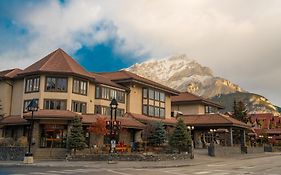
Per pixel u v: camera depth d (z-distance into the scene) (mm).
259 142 78000
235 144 59688
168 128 55469
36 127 39562
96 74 54250
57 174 20688
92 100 46938
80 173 21656
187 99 70500
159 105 59156
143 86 56219
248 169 27406
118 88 51250
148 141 45562
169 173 22859
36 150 36062
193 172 23984
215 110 77312
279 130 97062
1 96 47438
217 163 34938
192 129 55031
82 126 41062
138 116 51875
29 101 43094
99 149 36750
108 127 33594
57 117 39062
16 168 25219
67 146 36875
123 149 37375
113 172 22906
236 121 56375
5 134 45812
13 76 47344
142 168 27344
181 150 39719
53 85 42625
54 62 45062
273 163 35281
